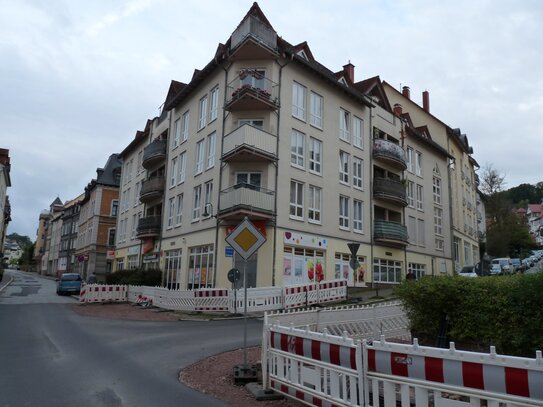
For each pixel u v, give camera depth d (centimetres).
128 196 4041
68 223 7162
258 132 2198
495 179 5497
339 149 2675
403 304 913
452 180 4153
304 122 2469
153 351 1019
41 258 9638
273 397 650
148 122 3781
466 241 4431
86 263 5219
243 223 860
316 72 2547
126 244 3866
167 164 3095
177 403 622
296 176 2356
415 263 3247
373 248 2794
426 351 437
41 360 909
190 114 2853
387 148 2964
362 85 3148
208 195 2472
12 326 1403
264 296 1873
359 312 1161
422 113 3972
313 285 2025
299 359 611
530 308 695
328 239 2473
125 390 688
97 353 991
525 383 364
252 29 2253
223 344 1105
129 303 2414
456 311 801
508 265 3853
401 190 2991
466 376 403
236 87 2372
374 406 479
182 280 2575
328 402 549
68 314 1795
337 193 2603
